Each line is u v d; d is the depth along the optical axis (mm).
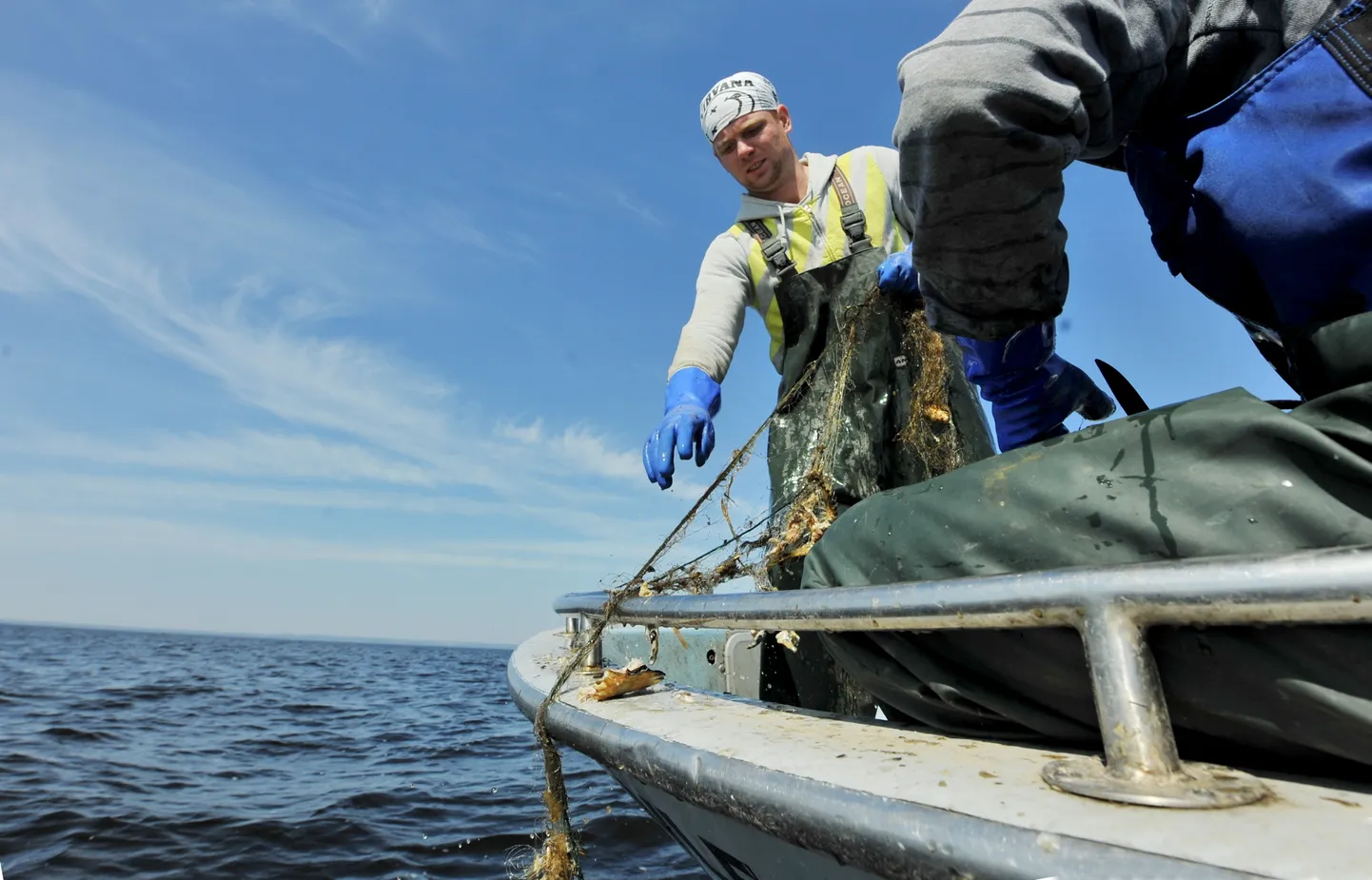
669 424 1867
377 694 17531
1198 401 734
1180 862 482
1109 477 753
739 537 1604
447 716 12930
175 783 6531
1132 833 528
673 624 1179
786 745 887
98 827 5027
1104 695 616
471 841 4844
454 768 7512
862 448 1890
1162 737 597
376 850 4676
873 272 2014
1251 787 586
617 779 1347
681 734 1003
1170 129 876
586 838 4695
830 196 2098
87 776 6594
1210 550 667
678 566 1550
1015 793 635
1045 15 708
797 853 818
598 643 1646
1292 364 774
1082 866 512
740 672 2291
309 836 4938
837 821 675
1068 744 781
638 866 4219
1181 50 823
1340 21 713
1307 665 591
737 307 2186
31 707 11648
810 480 1667
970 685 815
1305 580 525
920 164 757
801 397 2057
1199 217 841
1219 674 635
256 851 4621
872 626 812
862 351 1946
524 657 2033
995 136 706
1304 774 646
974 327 924
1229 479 683
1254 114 763
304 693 16984
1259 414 676
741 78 2184
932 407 1873
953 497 868
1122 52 757
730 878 1142
